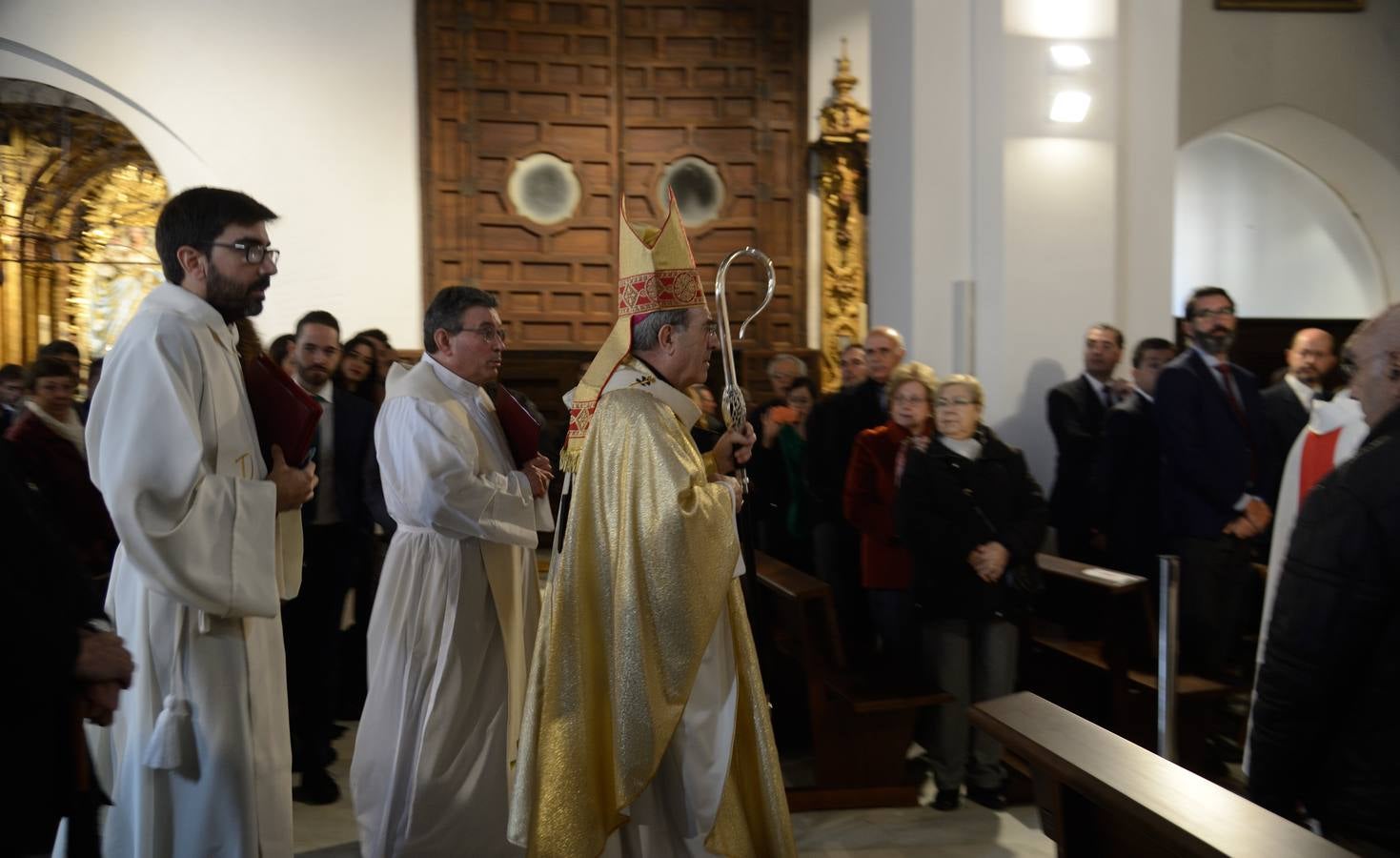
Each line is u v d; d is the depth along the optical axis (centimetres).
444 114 941
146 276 1020
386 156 929
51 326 1005
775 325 985
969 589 361
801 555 510
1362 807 181
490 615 295
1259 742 193
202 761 215
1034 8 502
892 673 390
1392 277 873
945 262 513
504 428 314
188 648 214
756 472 506
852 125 962
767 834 221
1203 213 966
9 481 157
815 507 480
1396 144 832
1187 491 403
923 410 394
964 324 508
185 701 214
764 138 982
